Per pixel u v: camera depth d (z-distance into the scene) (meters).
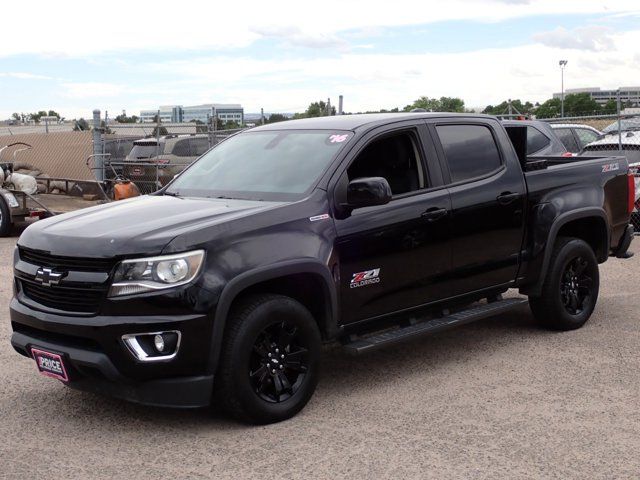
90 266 4.65
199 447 4.55
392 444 4.55
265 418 4.84
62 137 22.75
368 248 5.37
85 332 4.57
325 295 5.13
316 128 5.93
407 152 5.85
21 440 4.71
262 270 4.74
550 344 6.62
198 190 5.77
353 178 5.46
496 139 6.45
